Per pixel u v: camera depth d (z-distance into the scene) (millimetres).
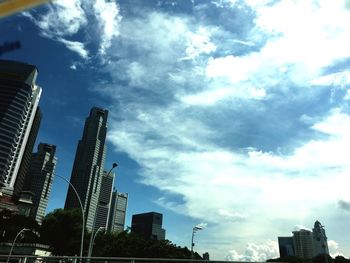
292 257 97438
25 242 111375
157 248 88750
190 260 19000
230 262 18531
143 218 151750
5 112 131000
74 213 91312
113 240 88875
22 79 107562
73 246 88125
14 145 157625
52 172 34875
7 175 173750
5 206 162625
